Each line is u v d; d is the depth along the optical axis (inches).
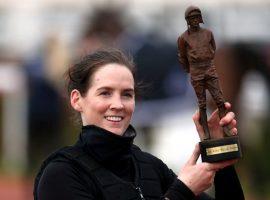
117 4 535.8
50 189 248.7
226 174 261.0
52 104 556.1
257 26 590.6
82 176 250.7
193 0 598.2
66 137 544.4
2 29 668.7
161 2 596.1
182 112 516.4
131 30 504.7
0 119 669.3
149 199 256.2
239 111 489.4
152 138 512.1
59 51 553.3
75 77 259.4
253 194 538.6
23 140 649.6
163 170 268.2
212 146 248.7
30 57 592.7
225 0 597.0
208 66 249.8
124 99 255.0
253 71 526.9
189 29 250.7
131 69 258.8
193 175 248.7
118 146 253.4
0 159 661.3
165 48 492.4
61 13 644.1
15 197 578.2
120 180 252.4
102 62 255.6
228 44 504.4
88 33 477.1
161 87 496.7
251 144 536.4
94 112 254.4
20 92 657.0
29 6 665.0
